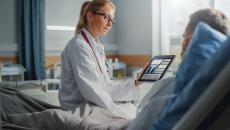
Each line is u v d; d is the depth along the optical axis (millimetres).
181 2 3334
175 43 3404
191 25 952
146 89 1787
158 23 3520
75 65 1556
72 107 1535
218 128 661
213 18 931
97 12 1640
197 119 612
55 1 3699
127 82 1765
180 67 829
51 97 2098
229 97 630
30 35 3393
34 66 3389
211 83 611
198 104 607
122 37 3998
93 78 1538
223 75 573
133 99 1771
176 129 641
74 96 1596
